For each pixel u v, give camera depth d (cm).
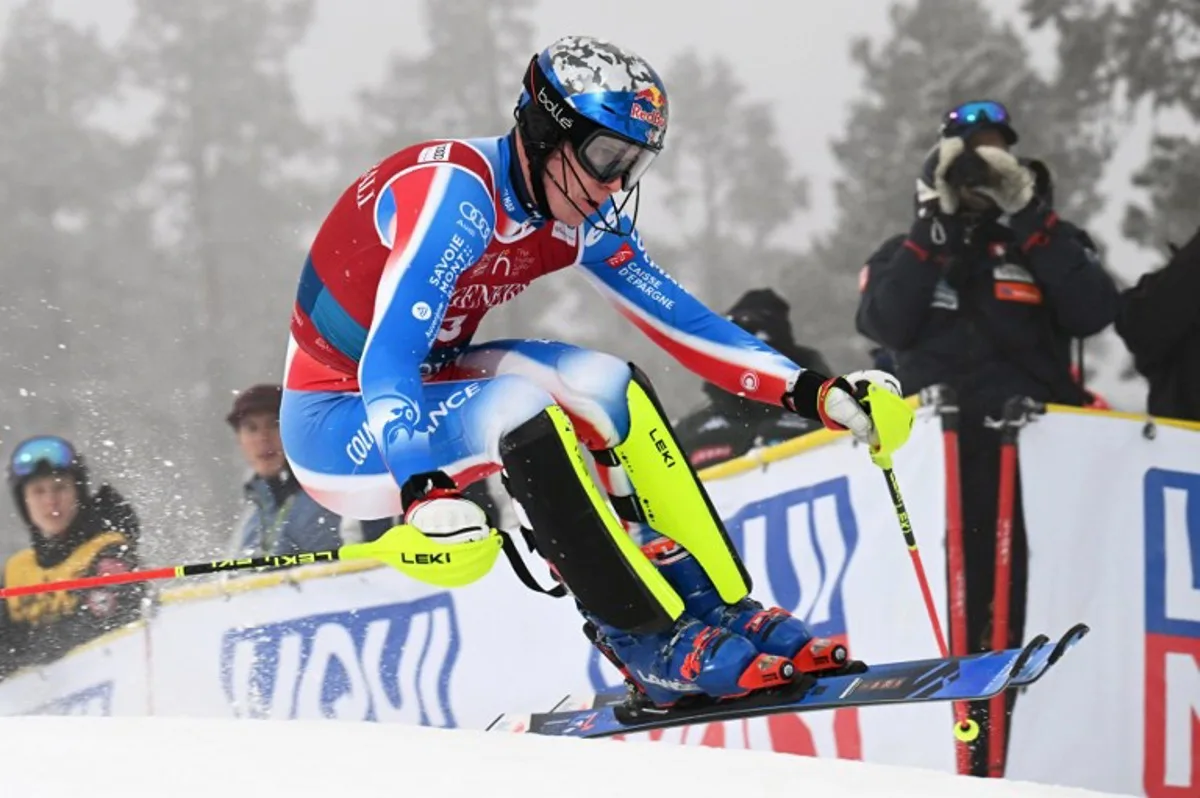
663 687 1044
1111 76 4997
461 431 987
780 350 1834
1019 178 1627
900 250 1664
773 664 998
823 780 741
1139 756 1501
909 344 1658
